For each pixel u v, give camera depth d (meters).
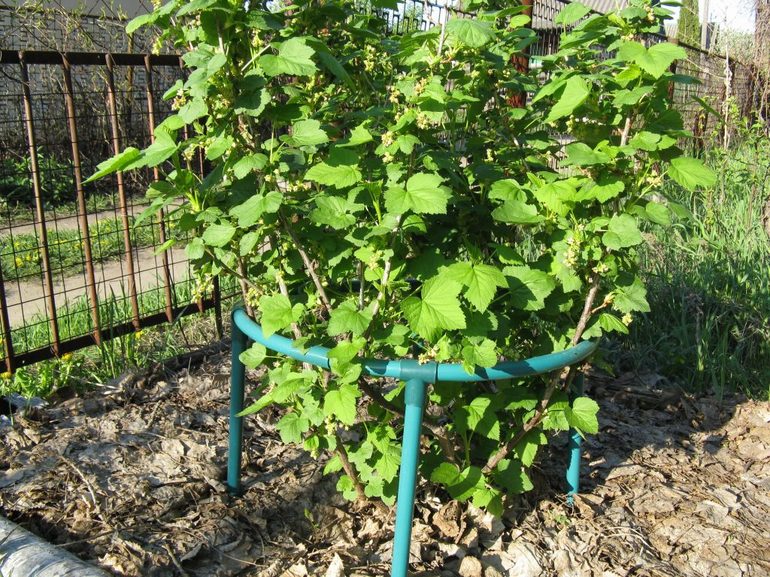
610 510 2.89
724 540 2.73
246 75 2.06
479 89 2.66
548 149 2.84
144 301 4.89
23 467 2.91
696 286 4.71
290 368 2.41
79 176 3.67
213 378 3.81
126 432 3.25
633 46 2.15
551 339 2.57
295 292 2.57
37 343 4.22
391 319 2.29
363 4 3.29
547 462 3.15
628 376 4.09
